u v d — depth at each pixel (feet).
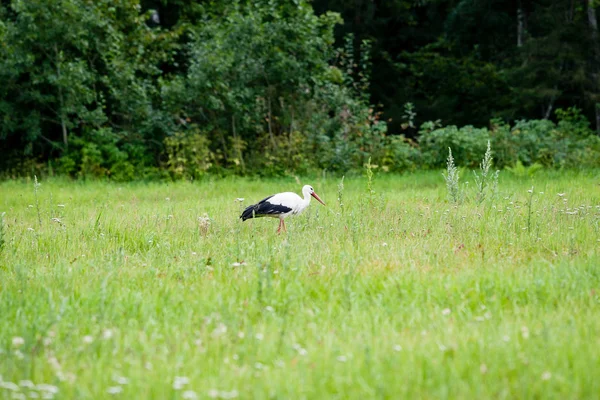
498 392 29.04
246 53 134.00
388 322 37.40
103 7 134.72
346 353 32.76
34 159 133.39
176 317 38.37
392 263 48.83
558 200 78.64
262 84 137.59
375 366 30.99
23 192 100.99
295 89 137.69
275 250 53.31
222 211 76.69
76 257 53.21
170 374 30.86
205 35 140.15
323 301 41.06
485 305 40.14
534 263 48.52
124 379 29.32
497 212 68.18
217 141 136.26
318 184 109.91
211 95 130.11
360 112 139.44
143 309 39.22
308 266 48.08
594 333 35.27
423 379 30.32
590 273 45.80
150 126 132.67
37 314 38.70
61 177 122.31
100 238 60.44
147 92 140.46
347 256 50.21
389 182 112.37
